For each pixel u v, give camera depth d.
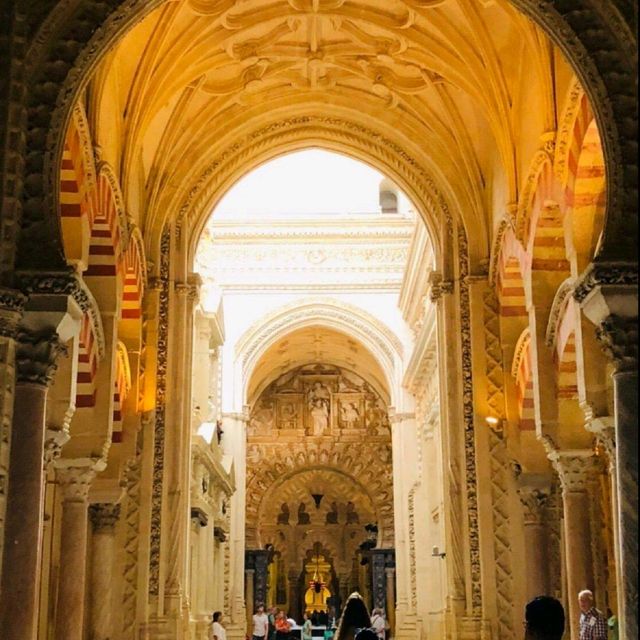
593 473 16.81
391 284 35.59
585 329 12.77
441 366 18.38
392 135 18.94
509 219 15.98
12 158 9.98
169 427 17.72
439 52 16.48
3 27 10.20
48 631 16.47
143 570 17.00
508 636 16.88
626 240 10.16
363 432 44.34
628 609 9.20
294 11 16.38
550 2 10.39
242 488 34.59
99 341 14.73
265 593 42.38
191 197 18.75
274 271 35.66
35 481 9.80
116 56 15.16
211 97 18.12
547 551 16.91
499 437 17.61
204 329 27.55
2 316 9.77
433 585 30.50
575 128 13.02
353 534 44.75
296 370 45.03
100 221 14.71
